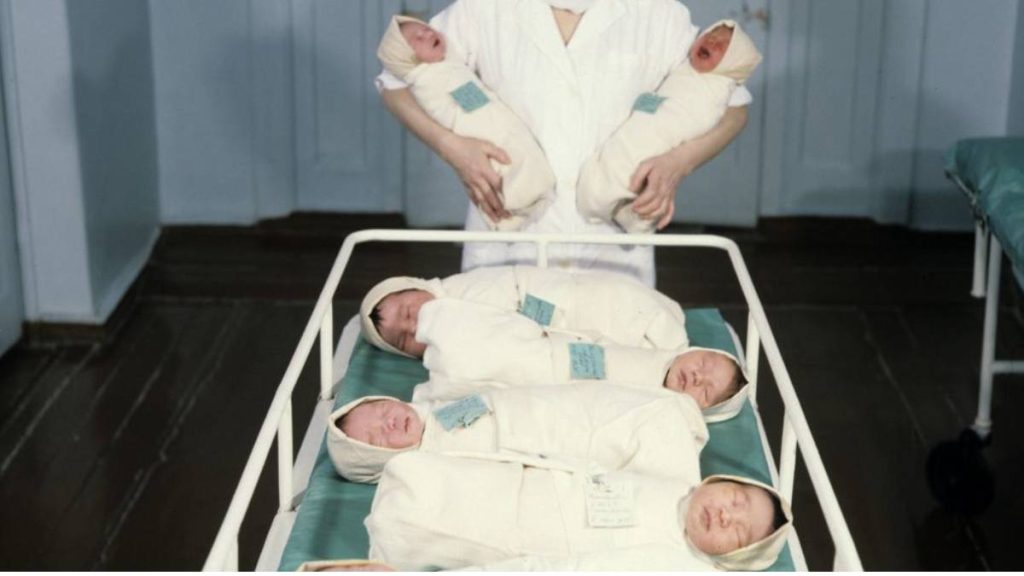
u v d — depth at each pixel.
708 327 2.40
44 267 3.97
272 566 1.77
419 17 4.59
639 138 2.34
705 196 4.79
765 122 4.69
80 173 3.91
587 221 2.45
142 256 4.54
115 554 2.99
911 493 3.26
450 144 2.38
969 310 4.25
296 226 4.83
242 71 4.64
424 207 4.77
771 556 1.62
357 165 4.79
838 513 1.49
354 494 1.84
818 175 4.75
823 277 4.49
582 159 2.46
